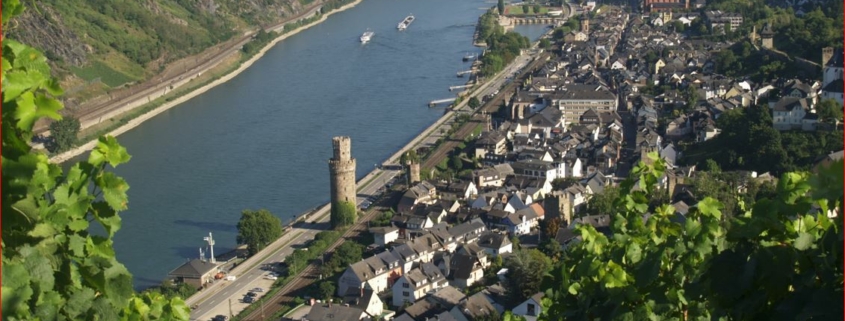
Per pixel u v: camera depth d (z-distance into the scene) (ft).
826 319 74.49
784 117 616.80
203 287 429.79
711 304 88.28
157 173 608.60
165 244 483.10
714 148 613.52
